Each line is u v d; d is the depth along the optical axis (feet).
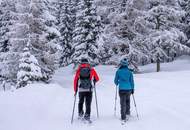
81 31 126.31
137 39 96.43
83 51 125.49
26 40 76.48
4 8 98.68
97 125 31.55
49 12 81.10
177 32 106.93
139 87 62.59
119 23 95.81
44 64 80.43
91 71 34.09
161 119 32.81
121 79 33.88
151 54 101.91
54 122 33.35
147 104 41.96
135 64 96.84
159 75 82.43
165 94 51.39
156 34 103.60
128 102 34.55
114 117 35.40
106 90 63.41
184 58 146.61
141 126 30.42
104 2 98.53
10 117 35.32
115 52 98.37
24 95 47.42
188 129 28.22
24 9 77.82
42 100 44.45
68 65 167.63
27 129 30.25
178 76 77.25
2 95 48.73
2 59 81.00
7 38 96.17
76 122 33.30
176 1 106.52
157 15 105.19
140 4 95.61
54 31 79.92
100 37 98.94
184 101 42.50
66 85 83.97
